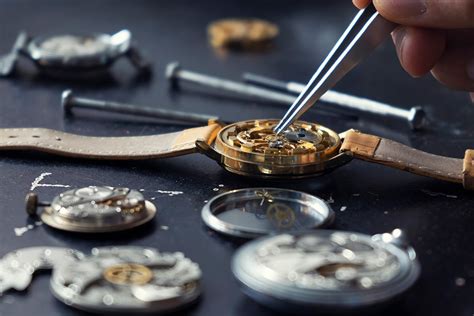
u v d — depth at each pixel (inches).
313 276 11.9
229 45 23.2
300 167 14.7
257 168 14.7
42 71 21.0
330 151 14.9
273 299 11.8
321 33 24.6
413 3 15.1
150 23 25.4
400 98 19.7
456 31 16.8
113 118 18.0
